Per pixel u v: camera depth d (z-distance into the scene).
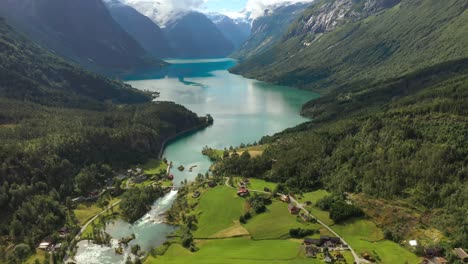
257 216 192.50
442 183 186.00
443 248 152.75
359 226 175.50
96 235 180.25
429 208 177.50
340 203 188.88
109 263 162.00
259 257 156.25
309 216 185.25
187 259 159.62
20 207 189.62
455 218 164.75
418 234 164.62
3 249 164.00
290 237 173.38
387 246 160.12
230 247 168.62
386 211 180.88
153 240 180.00
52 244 174.50
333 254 154.62
